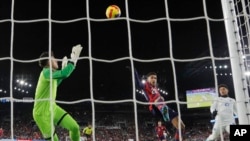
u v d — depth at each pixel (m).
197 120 41.72
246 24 5.95
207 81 45.34
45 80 6.01
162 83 43.66
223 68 36.31
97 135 40.53
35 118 6.09
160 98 8.09
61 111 6.15
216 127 10.02
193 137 39.28
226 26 5.01
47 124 6.02
